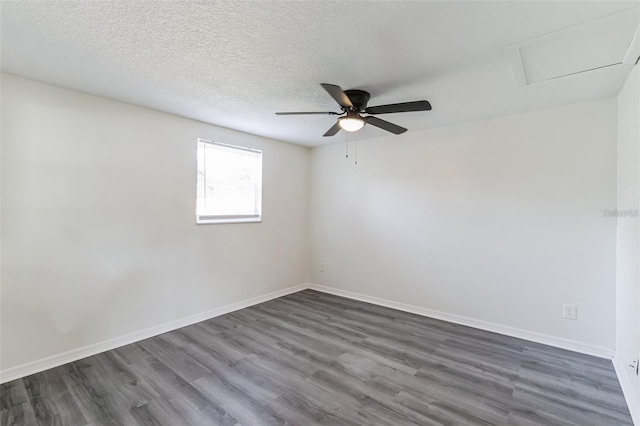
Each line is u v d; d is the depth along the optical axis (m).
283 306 4.00
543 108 2.90
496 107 2.87
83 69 2.18
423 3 1.45
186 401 2.02
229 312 3.76
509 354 2.69
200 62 2.07
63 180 2.51
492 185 3.22
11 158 2.28
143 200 2.99
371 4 1.46
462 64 2.05
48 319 2.45
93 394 2.09
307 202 4.87
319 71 2.18
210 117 3.27
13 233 2.29
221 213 3.73
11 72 2.23
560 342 2.84
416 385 2.21
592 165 2.69
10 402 2.00
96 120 2.68
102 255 2.73
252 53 1.94
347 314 3.71
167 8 1.50
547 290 2.91
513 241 3.10
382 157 4.06
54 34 1.74
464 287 3.40
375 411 1.93
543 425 1.81
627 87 2.25
